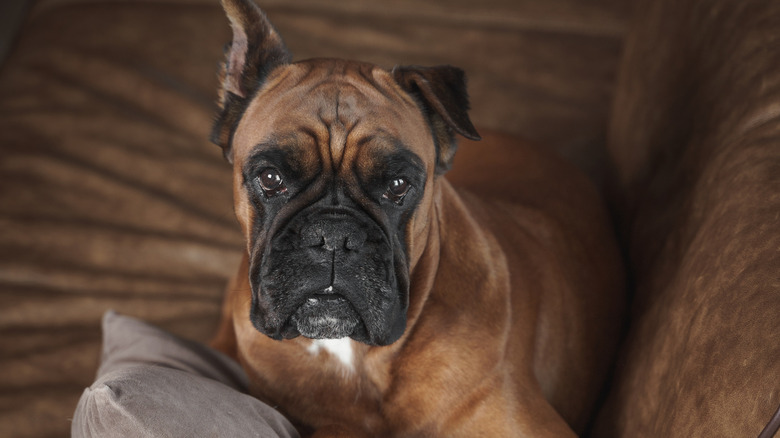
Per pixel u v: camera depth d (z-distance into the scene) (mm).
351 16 4777
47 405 2770
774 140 1848
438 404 2055
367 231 1829
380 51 4500
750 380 1422
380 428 2127
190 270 3426
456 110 1961
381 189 1893
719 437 1463
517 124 3988
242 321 2203
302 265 1820
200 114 4152
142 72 4422
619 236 3039
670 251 2270
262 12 2098
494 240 2275
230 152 2160
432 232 2072
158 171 3875
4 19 5191
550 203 2795
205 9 4926
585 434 2512
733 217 1782
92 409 1652
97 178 3793
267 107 1987
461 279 2121
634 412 2008
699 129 2350
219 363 2305
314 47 4547
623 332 2666
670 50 2775
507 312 2150
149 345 2203
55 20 4941
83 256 3451
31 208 3656
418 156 1943
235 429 1755
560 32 4547
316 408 2154
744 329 1512
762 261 1585
